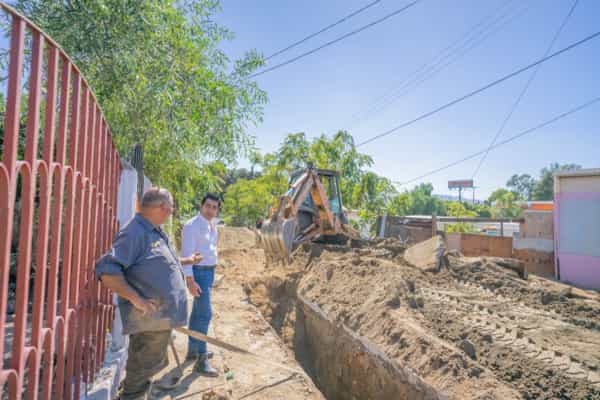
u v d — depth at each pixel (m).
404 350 4.56
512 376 3.64
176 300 2.53
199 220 3.90
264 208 24.95
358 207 22.08
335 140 24.02
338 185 12.27
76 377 2.42
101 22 4.63
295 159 24.20
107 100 5.33
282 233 9.38
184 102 6.27
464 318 4.92
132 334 2.54
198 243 3.89
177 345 4.54
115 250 2.30
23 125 4.34
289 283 9.17
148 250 2.46
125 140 5.68
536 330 4.48
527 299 5.73
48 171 1.81
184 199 7.98
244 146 7.50
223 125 7.07
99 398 2.70
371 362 5.05
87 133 2.37
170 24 5.61
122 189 3.68
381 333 5.16
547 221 11.25
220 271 10.36
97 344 2.95
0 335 1.44
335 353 6.24
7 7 1.37
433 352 4.16
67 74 1.99
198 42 6.51
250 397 3.73
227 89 6.85
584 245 9.91
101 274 2.25
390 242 10.32
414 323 4.96
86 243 2.48
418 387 4.02
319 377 6.67
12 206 1.48
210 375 3.74
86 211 2.47
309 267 9.47
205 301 3.94
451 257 7.40
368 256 8.45
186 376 3.71
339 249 9.55
